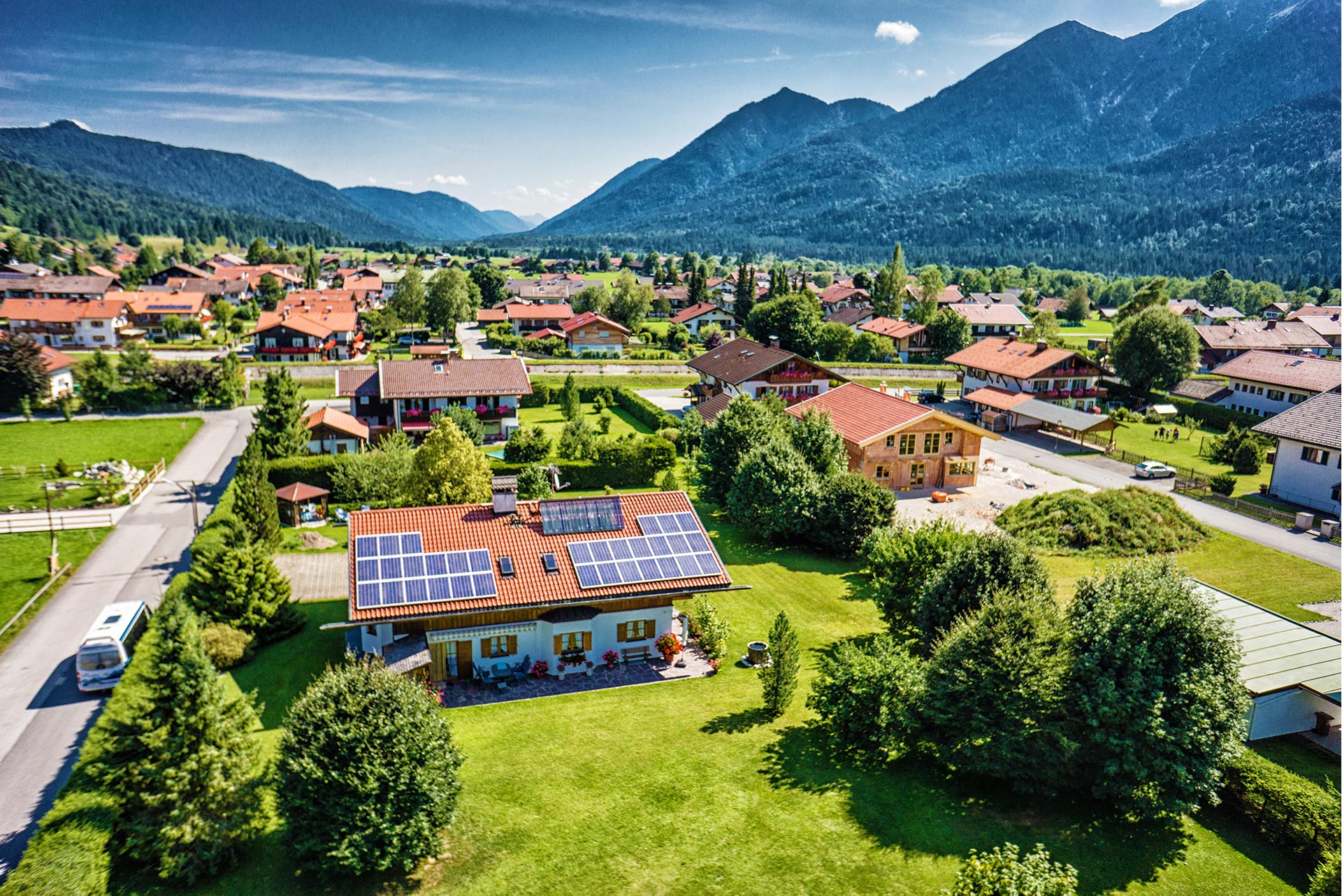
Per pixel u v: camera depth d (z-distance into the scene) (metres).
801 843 23.47
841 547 51.00
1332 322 153.38
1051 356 103.75
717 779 26.58
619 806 25.12
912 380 124.81
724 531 56.09
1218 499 64.94
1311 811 23.47
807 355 137.88
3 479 64.56
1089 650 26.66
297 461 61.38
